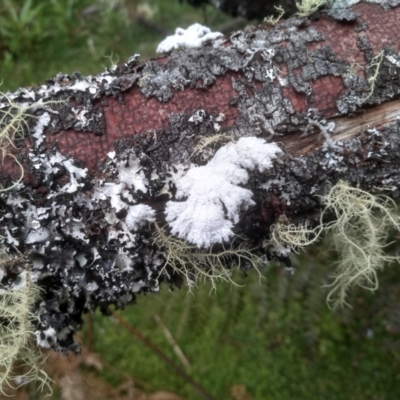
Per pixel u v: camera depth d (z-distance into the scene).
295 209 0.14
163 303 0.26
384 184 0.14
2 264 0.13
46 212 0.13
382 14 0.14
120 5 0.31
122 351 0.26
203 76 0.14
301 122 0.13
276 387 0.25
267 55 0.14
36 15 0.31
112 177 0.13
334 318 0.25
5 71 0.30
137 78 0.14
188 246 0.13
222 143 0.13
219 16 0.29
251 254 0.14
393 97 0.13
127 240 0.13
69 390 0.23
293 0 0.20
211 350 0.26
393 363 0.25
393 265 0.24
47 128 0.13
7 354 0.13
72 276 0.13
